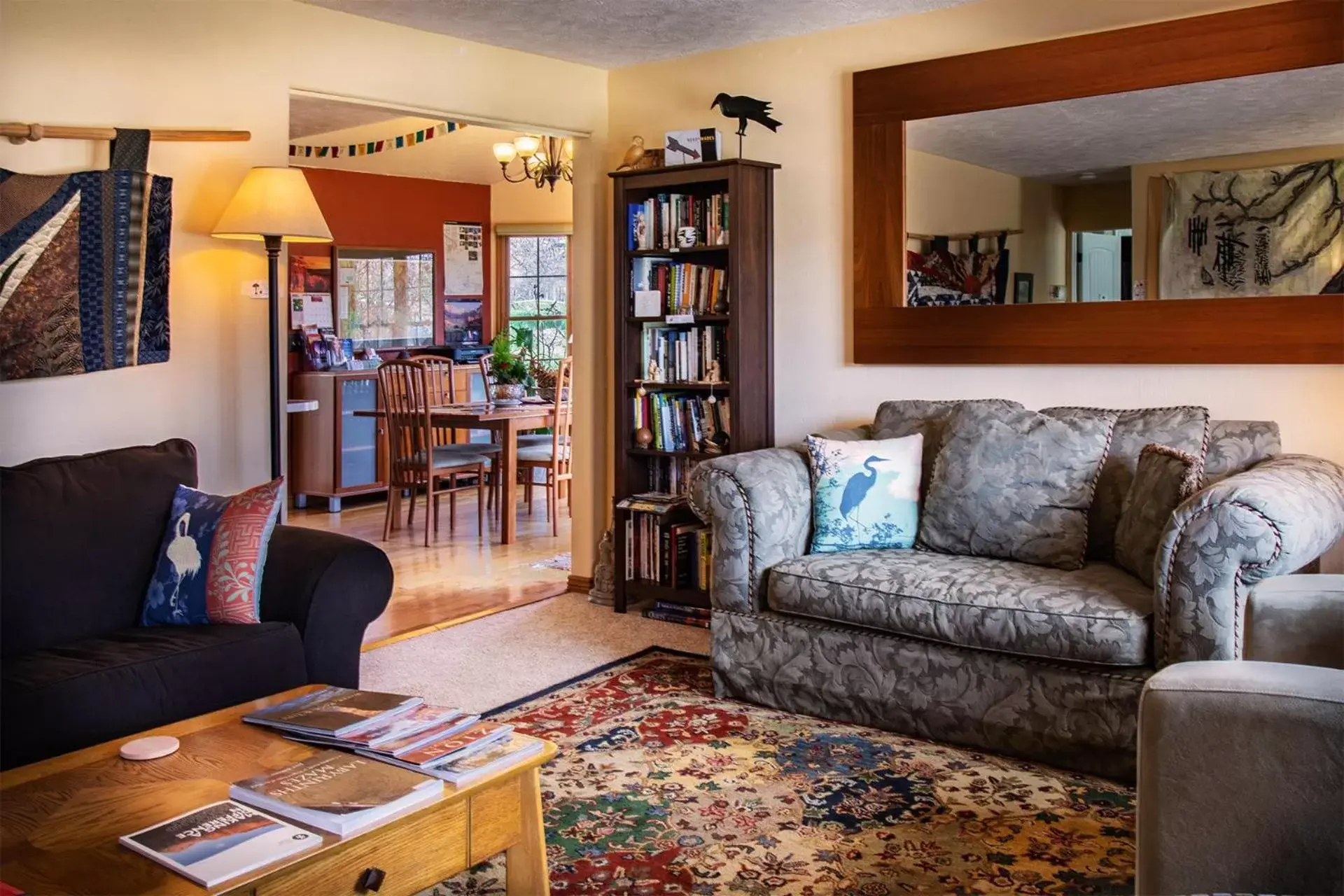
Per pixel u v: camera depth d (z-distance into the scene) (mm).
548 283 9195
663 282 4938
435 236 8875
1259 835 1719
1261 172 3664
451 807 2000
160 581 3223
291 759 2184
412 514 7125
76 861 1751
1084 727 3096
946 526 3744
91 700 2688
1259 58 3631
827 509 3895
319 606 3252
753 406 4730
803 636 3621
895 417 4184
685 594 4828
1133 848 2674
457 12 4293
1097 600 3117
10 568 2996
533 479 8672
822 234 4672
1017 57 4090
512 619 4922
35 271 3480
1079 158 4004
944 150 4289
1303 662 2344
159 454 3473
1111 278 3953
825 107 4621
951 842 2719
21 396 3518
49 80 3545
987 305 4219
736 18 4398
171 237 3857
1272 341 3664
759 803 2957
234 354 4098
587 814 2893
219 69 3955
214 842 1778
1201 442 3529
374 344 8539
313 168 8094
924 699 3383
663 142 5152
